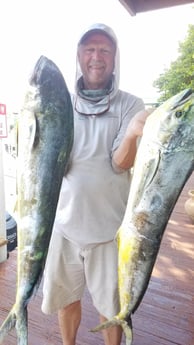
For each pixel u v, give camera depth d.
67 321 1.57
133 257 0.92
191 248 3.27
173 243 3.40
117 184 1.28
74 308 1.56
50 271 1.42
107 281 1.37
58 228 1.38
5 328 0.95
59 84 0.85
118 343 1.52
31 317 2.13
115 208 1.31
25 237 0.93
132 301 0.97
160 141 0.79
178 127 0.77
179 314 2.18
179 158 0.80
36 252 0.93
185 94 0.77
